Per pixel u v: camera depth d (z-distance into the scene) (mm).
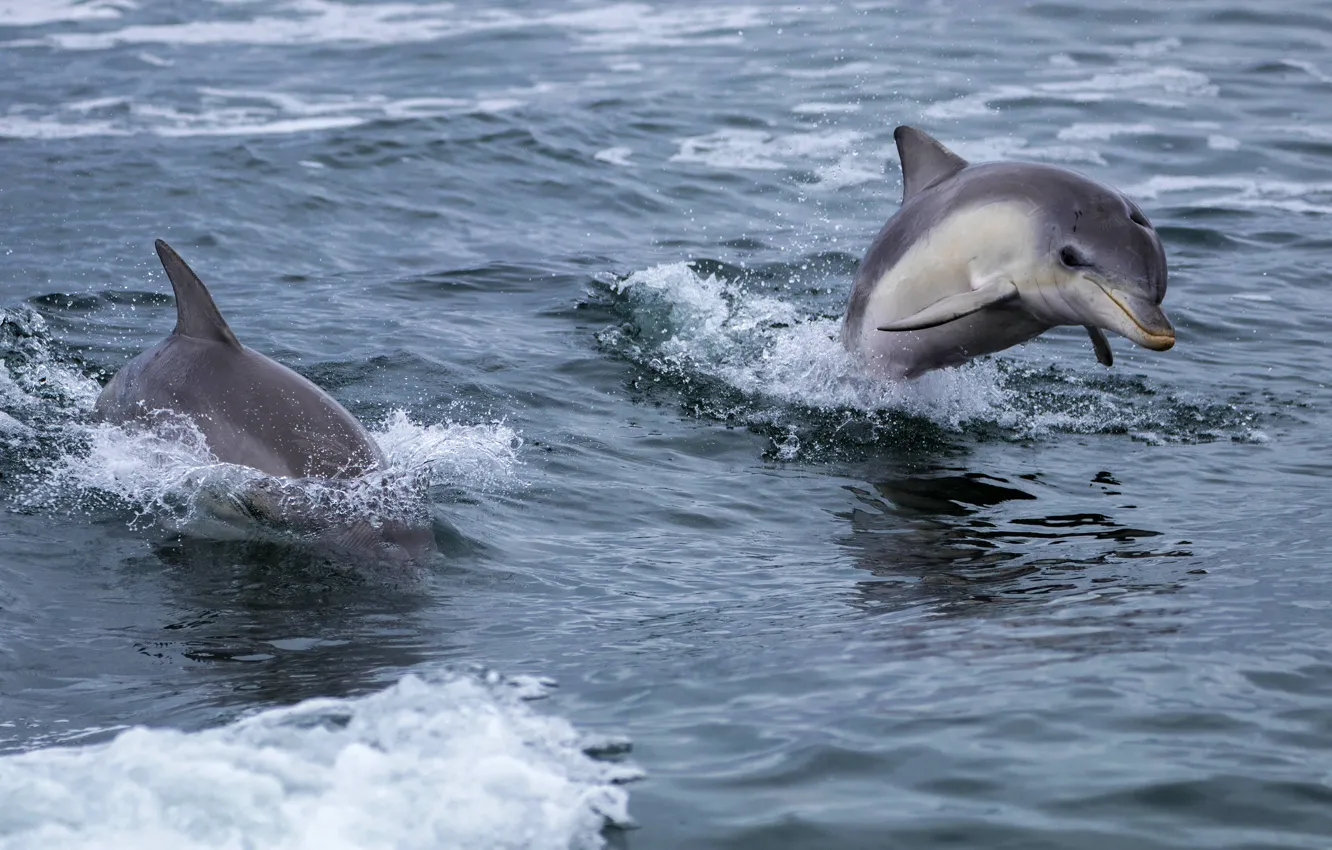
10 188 43031
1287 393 28547
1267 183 47562
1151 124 54562
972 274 24609
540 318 32250
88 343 29000
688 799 11938
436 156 48531
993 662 14820
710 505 22094
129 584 18375
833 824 11500
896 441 25516
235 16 75188
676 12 75750
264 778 12062
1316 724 13016
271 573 18781
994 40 68312
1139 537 20234
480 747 12844
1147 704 13516
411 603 17875
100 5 76750
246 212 41938
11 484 21406
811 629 16438
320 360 28031
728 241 40688
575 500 21984
